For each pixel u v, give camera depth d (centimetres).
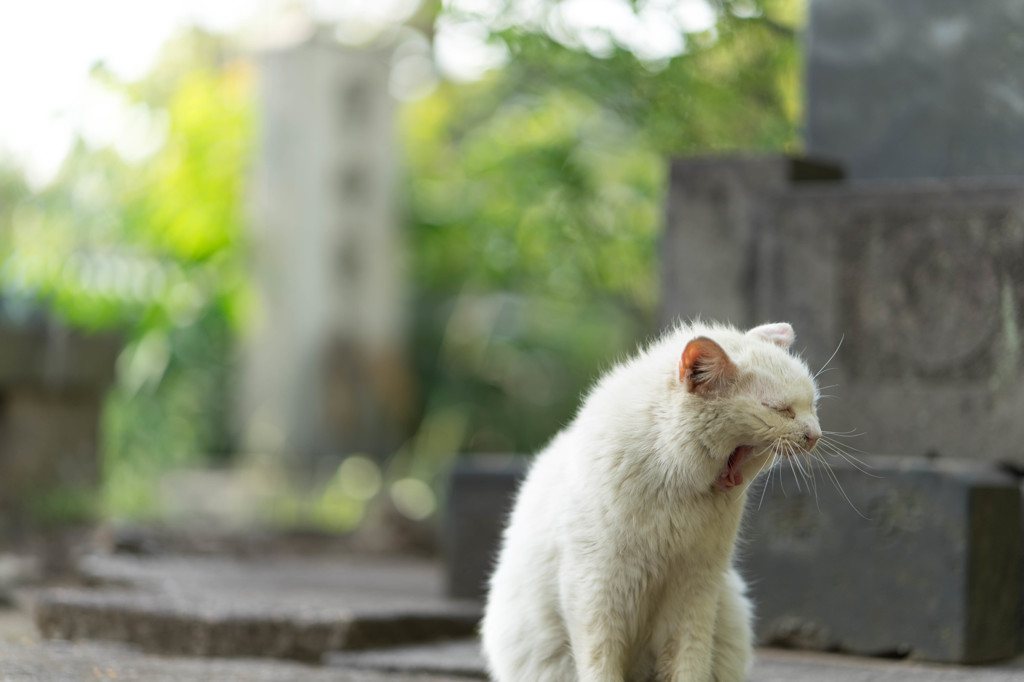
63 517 1142
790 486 575
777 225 648
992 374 589
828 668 529
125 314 1577
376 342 2180
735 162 694
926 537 544
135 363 1698
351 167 2155
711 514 391
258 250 2077
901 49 684
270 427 2091
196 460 2012
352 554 1149
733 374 376
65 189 1634
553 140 1253
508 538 435
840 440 623
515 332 2258
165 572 838
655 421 384
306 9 2220
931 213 606
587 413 404
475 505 741
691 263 707
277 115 2102
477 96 1997
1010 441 583
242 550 1080
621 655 399
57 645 574
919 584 545
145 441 1672
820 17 715
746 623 443
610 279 1260
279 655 580
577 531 393
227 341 2141
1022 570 571
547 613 412
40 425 1178
